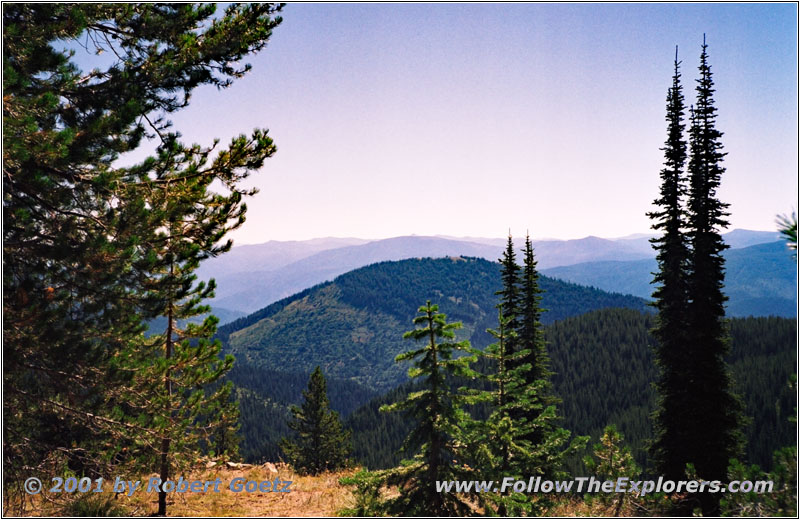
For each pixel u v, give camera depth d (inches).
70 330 369.4
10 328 350.6
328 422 1860.2
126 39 434.3
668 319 739.4
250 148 480.1
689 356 717.9
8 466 391.5
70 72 391.5
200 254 460.4
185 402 513.0
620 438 448.5
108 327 406.6
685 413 708.7
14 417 389.1
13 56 347.9
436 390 463.8
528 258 997.2
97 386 403.2
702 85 744.3
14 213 335.3
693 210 730.8
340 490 709.3
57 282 378.3
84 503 474.9
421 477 461.7
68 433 469.7
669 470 703.1
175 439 489.1
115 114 370.0
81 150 354.0
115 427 440.5
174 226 445.4
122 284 396.8
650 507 421.4
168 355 519.2
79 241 374.6
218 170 471.8
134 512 531.8
